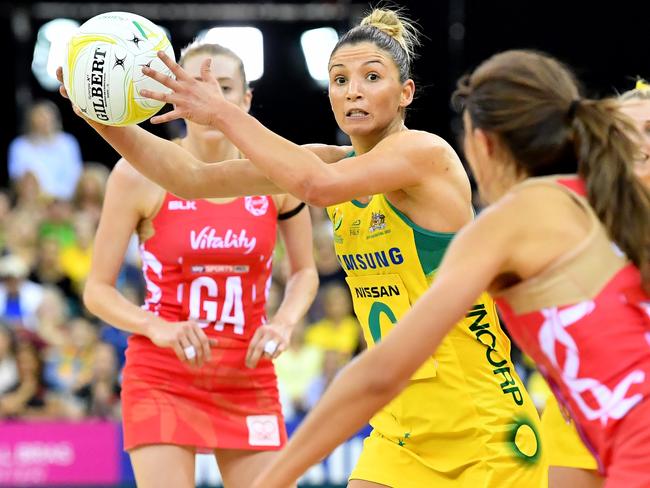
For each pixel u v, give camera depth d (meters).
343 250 10.96
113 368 22.33
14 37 33.03
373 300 10.90
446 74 33.09
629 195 7.41
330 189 9.26
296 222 13.67
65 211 27.22
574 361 7.32
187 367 12.60
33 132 30.30
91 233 26.97
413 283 10.49
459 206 10.17
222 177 10.69
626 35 33.09
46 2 32.91
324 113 33.66
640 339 7.28
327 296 24.47
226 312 12.88
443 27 33.06
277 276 25.02
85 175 28.09
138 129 10.66
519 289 7.36
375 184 9.65
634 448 7.13
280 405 13.22
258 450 12.84
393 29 11.02
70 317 25.20
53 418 21.56
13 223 26.42
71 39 9.98
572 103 7.55
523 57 7.66
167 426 12.43
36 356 22.03
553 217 7.29
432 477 10.70
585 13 33.12
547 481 11.02
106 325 24.38
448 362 10.50
